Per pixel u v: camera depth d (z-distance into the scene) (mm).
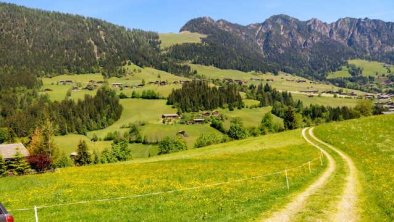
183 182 46781
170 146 187625
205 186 42562
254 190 38844
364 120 104000
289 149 83562
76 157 162375
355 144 80312
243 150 88875
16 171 104812
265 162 68188
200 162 72875
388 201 31047
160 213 29531
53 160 122312
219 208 29812
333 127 101625
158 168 64688
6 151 120812
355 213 27844
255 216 26719
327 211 28312
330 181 42875
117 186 45125
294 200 31891
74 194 40594
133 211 31016
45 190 44375
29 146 135875
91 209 32562
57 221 28484
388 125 92938
